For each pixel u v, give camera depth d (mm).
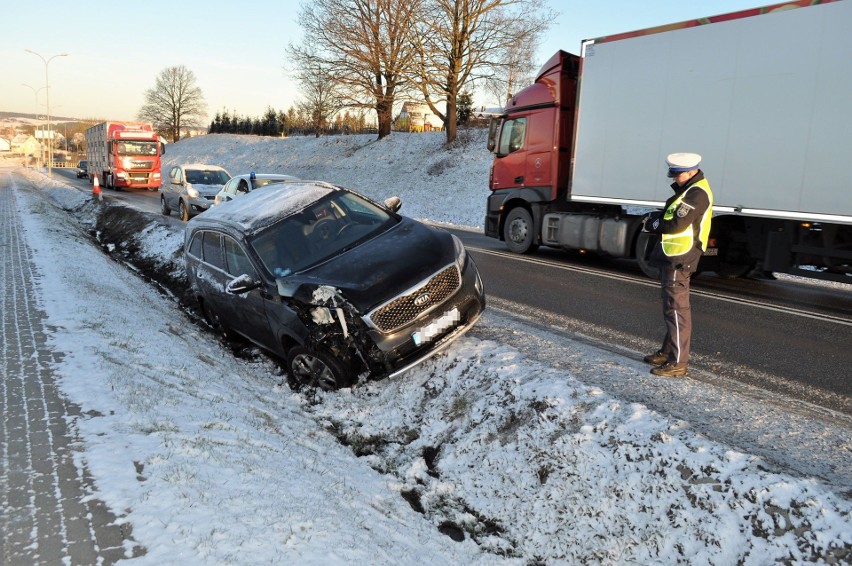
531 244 12164
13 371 4402
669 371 4805
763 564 2816
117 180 31969
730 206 8297
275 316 5578
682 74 8719
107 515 2684
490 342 5203
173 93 85875
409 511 3652
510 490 3754
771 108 7750
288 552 2574
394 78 27984
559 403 4027
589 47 10109
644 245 9602
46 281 7609
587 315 7070
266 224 6199
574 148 10594
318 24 28359
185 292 9906
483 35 26719
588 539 3291
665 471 3330
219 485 3080
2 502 2771
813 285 9258
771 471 3127
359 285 5035
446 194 23375
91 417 3678
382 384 5121
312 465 3820
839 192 7215
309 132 52594
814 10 7246
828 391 4668
